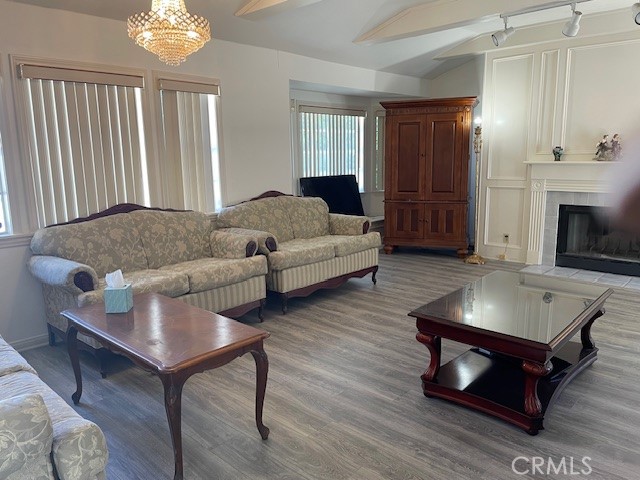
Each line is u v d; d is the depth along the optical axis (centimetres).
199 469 211
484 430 239
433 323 262
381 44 545
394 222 651
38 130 347
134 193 404
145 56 399
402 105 619
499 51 574
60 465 138
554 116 546
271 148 513
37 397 134
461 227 621
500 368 285
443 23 456
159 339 214
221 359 207
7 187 337
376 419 249
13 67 330
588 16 502
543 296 301
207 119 452
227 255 411
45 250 338
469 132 601
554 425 242
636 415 250
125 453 223
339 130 698
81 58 363
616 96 504
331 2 430
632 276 520
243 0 400
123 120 391
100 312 254
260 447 226
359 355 328
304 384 288
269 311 425
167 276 338
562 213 555
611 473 205
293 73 524
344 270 470
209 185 459
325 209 540
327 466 212
